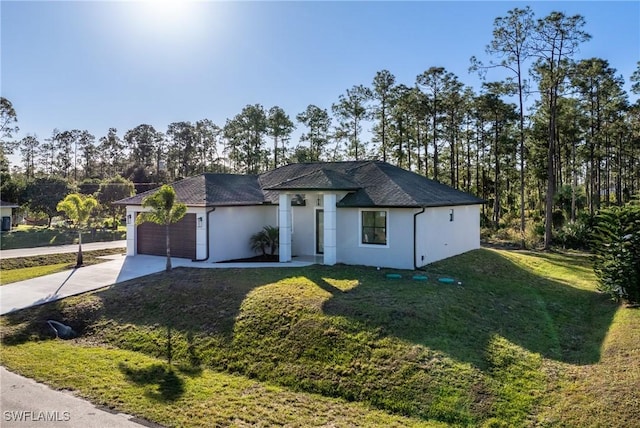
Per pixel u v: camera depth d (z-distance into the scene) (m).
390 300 11.57
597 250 12.77
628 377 7.44
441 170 46.50
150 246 20.77
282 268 16.06
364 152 43.09
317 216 19.36
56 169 81.50
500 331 10.55
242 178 23.72
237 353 9.72
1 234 32.59
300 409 7.43
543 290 15.43
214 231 18.39
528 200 51.56
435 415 7.11
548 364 8.73
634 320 10.31
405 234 16.41
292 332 10.12
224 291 12.99
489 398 7.37
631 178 44.34
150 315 12.10
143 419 6.95
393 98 39.62
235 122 52.34
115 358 9.80
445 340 9.44
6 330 11.48
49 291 14.31
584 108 37.09
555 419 6.66
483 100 36.84
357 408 7.50
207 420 6.94
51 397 7.71
